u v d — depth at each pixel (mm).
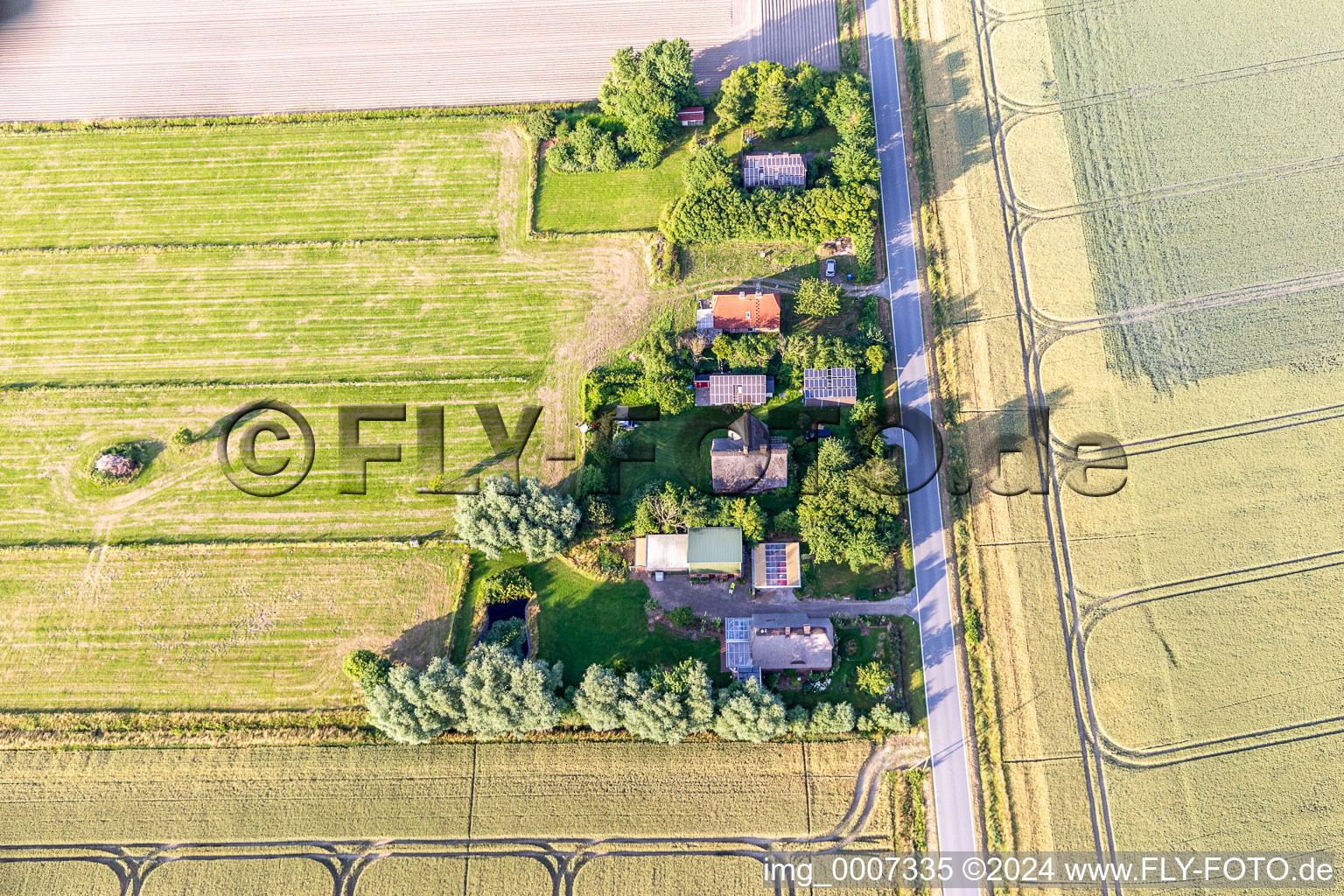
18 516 75812
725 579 73000
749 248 84500
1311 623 70250
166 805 67625
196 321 82625
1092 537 73375
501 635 69875
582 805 67438
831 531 70562
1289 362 77875
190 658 71375
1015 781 67125
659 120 85562
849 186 82562
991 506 74562
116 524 75500
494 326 82312
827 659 68250
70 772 68312
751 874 65500
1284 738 67562
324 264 84875
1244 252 81938
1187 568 72250
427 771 68188
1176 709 68438
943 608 71938
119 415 79188
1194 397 77375
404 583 73438
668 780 67812
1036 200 85062
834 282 82500
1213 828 65438
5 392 79688
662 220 85500
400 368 80938
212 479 77062
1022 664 69938
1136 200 84500
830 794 67312
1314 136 85562
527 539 70500
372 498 76375
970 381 78875
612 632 72000
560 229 86125
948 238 84000
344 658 71312
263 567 74125
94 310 83062
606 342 81438
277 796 67750
